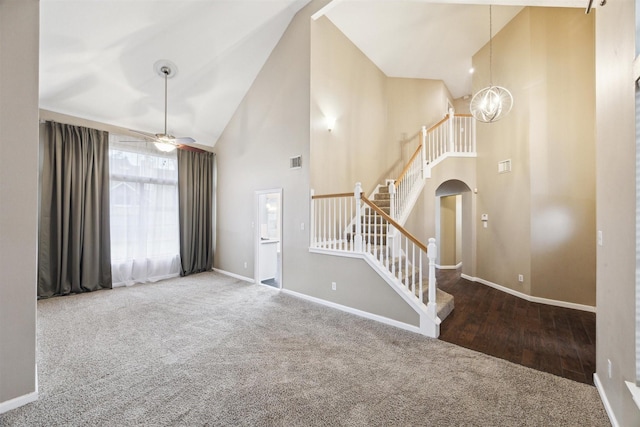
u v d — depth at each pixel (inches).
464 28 206.2
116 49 162.9
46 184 176.1
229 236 250.2
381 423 72.6
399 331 130.5
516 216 189.6
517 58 190.9
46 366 99.6
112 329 132.1
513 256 192.1
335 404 79.8
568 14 168.9
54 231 179.5
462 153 233.3
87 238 191.0
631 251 62.1
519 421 73.5
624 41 65.8
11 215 79.1
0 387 76.4
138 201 221.0
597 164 86.0
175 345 116.1
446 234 297.1
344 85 212.5
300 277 182.5
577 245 165.2
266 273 234.1
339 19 196.9
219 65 198.4
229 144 249.6
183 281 226.1
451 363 102.4
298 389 86.7
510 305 169.9
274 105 204.1
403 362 103.0
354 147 223.9
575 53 166.6
